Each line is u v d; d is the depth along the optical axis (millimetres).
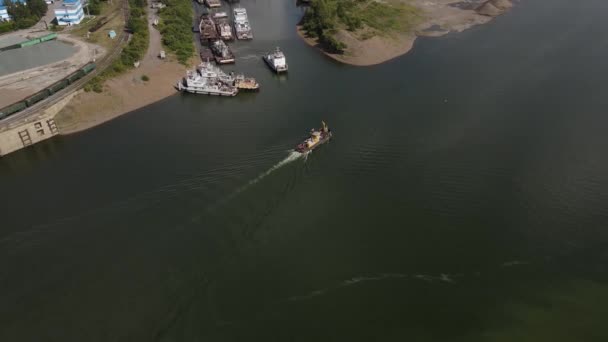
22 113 146625
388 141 142625
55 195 118375
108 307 84875
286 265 95938
